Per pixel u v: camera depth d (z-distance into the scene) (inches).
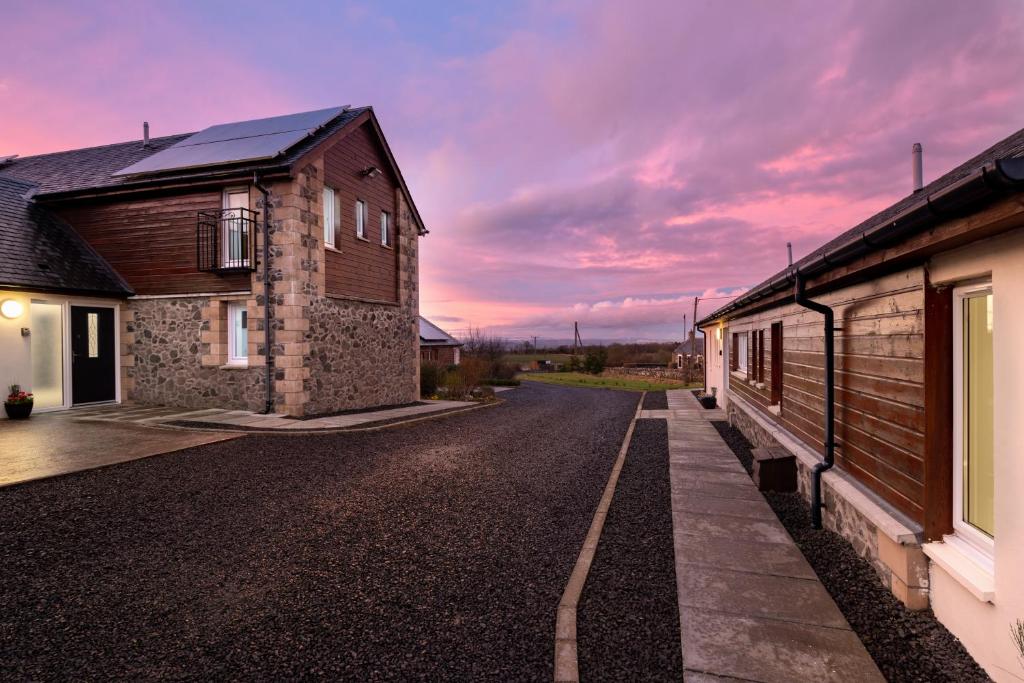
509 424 469.4
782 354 289.9
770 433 291.9
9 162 603.5
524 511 212.7
